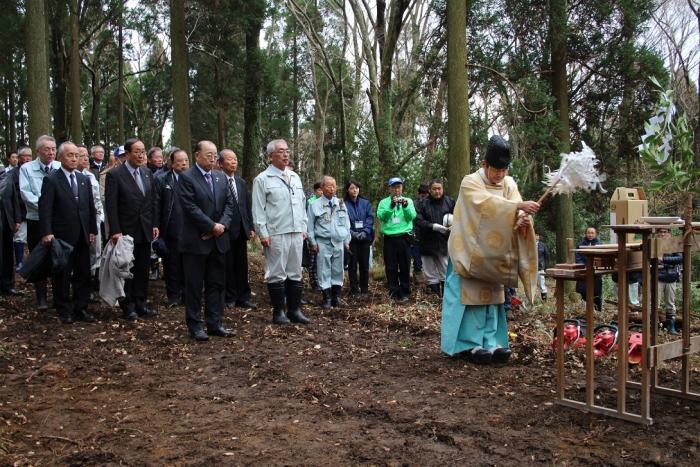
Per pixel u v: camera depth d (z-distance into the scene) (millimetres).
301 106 35344
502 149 5465
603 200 15695
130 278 7559
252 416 4289
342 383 5098
